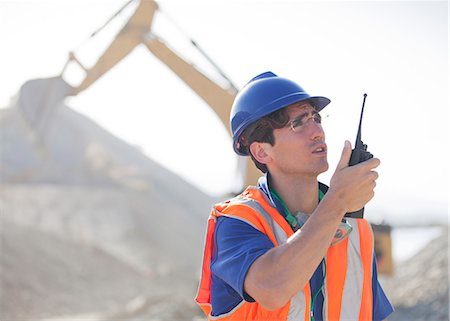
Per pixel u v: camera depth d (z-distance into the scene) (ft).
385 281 83.76
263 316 7.34
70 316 105.09
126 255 173.06
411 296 73.82
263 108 7.71
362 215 7.38
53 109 61.41
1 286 107.55
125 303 121.80
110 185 226.38
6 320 96.63
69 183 219.61
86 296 122.83
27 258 128.36
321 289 7.61
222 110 49.24
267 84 7.86
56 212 192.24
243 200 7.73
